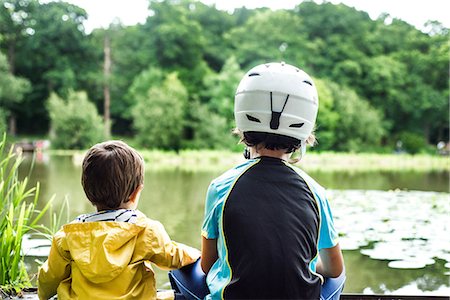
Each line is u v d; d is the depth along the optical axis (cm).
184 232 404
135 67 2862
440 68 2944
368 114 2531
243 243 130
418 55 2998
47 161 1374
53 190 689
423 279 279
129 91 2720
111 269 138
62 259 146
